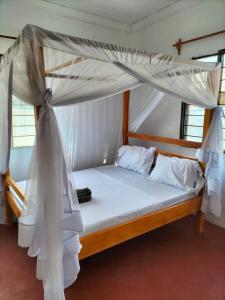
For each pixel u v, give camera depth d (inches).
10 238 105.3
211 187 103.3
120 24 150.6
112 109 153.7
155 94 130.6
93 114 145.9
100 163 154.9
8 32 116.1
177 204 101.3
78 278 81.5
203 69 95.4
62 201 61.7
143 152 136.3
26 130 129.4
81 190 95.7
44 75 59.6
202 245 102.6
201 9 113.7
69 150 139.4
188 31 120.7
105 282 79.9
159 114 142.1
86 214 82.5
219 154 101.6
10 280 80.3
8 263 88.9
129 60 75.2
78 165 145.3
